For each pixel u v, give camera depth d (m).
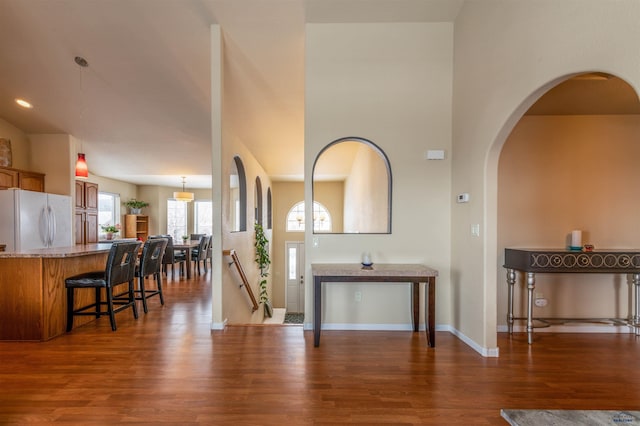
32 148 5.75
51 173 5.76
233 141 4.27
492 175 2.83
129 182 9.40
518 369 2.55
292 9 3.27
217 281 3.45
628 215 3.40
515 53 2.46
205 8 3.23
